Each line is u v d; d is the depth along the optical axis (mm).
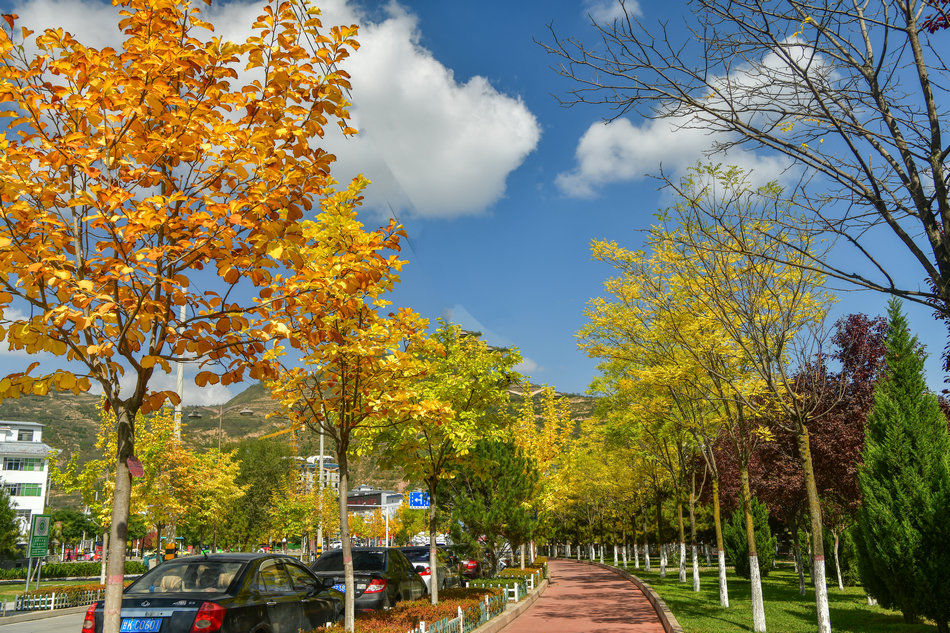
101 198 4281
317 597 8836
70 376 4281
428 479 13023
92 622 6422
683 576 25500
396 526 70125
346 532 8148
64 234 4543
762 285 10703
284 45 4871
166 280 4297
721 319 11414
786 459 18719
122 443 4336
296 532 43031
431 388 12453
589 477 40125
